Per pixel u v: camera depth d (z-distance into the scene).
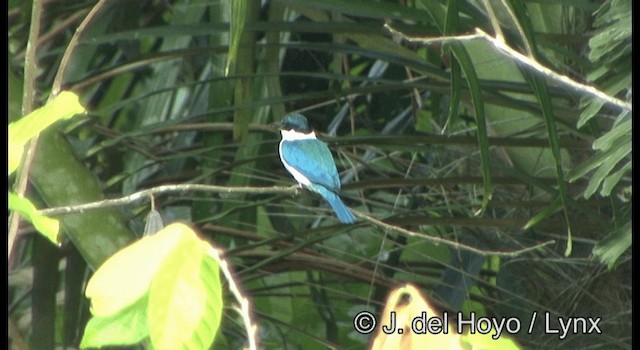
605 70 8.72
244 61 10.65
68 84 10.75
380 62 13.68
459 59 7.73
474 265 12.17
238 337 11.20
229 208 11.45
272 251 11.69
